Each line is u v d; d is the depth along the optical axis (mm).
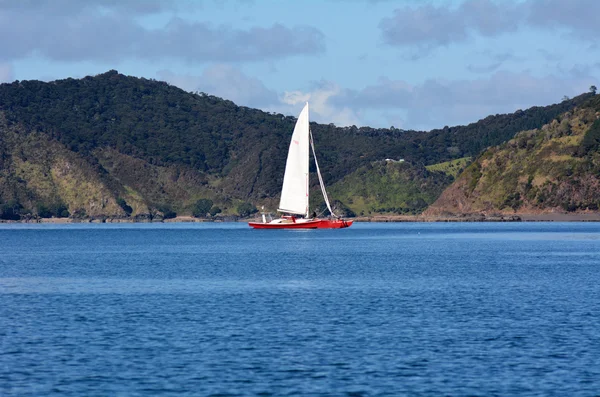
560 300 104688
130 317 90125
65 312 94375
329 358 68500
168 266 166500
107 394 57938
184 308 97438
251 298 107500
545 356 68875
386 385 60062
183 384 60375
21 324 85375
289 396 57344
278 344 74188
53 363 66750
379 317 89875
